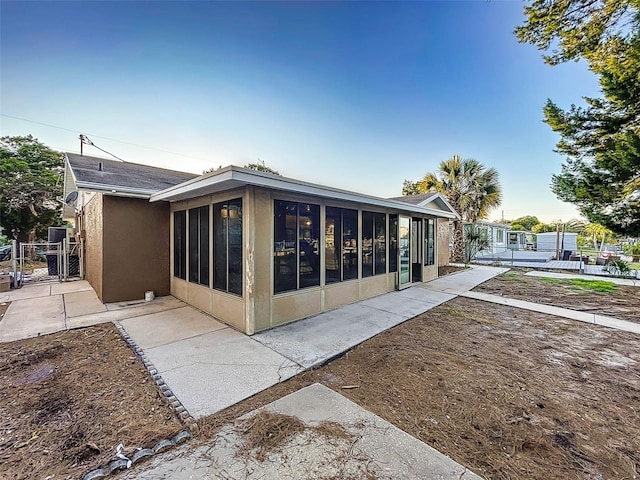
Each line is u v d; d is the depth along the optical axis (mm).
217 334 4305
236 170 3650
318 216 5414
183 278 6273
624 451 2000
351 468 1801
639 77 5969
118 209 6238
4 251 14430
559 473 1793
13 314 5324
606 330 4672
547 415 2420
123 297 6309
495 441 2086
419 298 6875
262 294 4445
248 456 1907
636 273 10492
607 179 7141
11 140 18453
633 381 3025
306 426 2225
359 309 5805
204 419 2314
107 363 3357
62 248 9820
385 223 7340
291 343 3975
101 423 2275
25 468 1813
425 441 2070
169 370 3172
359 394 2729
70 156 8180
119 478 1721
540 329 4711
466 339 4238
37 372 3139
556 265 13633
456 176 14547
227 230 4766
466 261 14664
